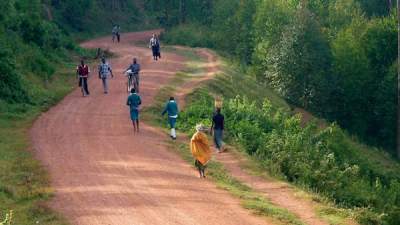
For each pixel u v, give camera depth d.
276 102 53.16
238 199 19.81
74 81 43.78
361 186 27.69
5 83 34.09
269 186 22.98
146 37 87.69
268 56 61.38
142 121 31.59
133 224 16.56
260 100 49.31
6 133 27.77
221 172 23.98
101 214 17.34
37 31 48.59
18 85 34.62
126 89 40.25
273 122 35.06
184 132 30.58
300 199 21.33
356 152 41.03
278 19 65.94
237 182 23.08
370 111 64.69
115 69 50.03
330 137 39.12
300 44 60.06
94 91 39.53
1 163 22.58
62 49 54.50
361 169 38.25
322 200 21.77
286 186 23.09
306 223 18.17
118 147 26.09
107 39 83.81
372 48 67.00
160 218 17.14
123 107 34.53
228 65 57.69
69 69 48.06
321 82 60.41
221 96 41.69
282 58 60.06
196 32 81.62
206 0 91.62
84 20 92.56
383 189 30.56
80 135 28.05
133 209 17.89
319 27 62.53
